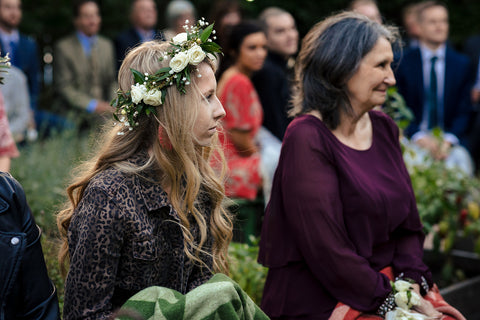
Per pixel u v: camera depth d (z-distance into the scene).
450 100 7.34
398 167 3.41
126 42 8.20
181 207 2.53
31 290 2.30
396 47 3.55
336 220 3.08
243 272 4.15
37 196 4.87
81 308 2.29
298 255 3.18
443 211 5.24
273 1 11.12
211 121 2.43
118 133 2.41
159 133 2.46
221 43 5.67
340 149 3.23
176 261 2.51
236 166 5.24
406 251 3.36
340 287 3.05
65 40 8.16
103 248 2.28
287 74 6.18
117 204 2.31
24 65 7.55
